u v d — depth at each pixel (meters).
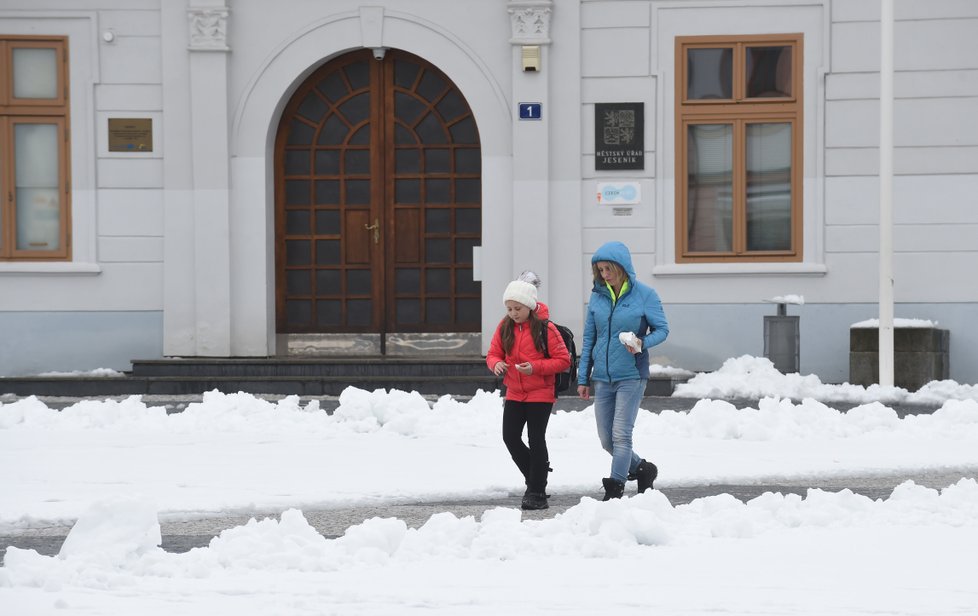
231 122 26.23
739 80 25.94
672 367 26.00
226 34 26.05
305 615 9.09
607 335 14.09
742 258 26.03
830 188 25.84
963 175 25.56
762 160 26.09
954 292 25.62
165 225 26.19
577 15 25.78
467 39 25.98
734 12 25.86
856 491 15.00
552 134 25.91
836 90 25.80
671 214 25.95
